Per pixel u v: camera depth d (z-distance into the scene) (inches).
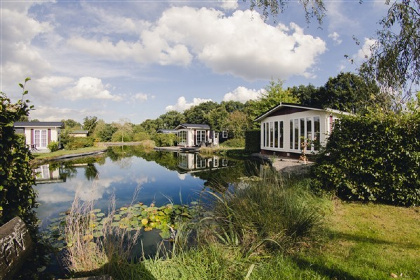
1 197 92.9
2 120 94.8
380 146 192.7
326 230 136.5
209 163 595.8
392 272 98.3
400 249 117.7
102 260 118.3
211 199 193.9
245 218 135.2
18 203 103.0
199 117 1780.3
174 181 378.0
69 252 132.9
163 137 1305.4
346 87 1026.1
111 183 369.1
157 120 2359.7
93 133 1765.5
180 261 110.3
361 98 283.3
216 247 115.3
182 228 151.3
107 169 525.3
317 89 1222.3
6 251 59.9
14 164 98.5
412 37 214.1
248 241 122.0
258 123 874.1
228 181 258.7
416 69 222.1
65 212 218.2
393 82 237.0
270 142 634.8
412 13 209.9
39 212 220.2
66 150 964.0
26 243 73.2
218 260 106.7
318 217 142.0
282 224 130.0
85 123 1934.1
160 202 258.7
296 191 194.1
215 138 1268.5
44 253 124.8
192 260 109.3
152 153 956.0
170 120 2240.4
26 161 106.4
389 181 189.5
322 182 215.0
